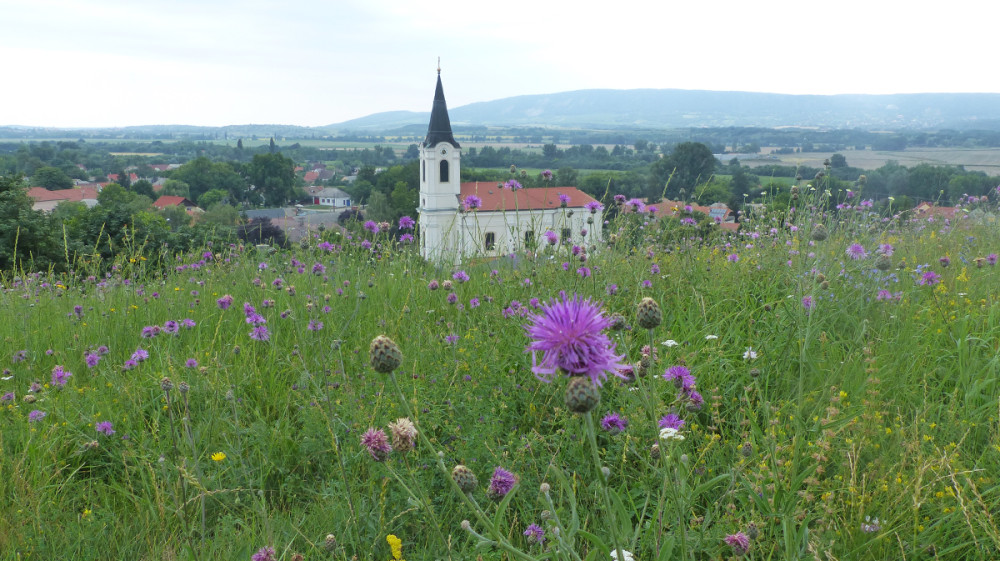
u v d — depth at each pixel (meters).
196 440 3.74
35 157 182.38
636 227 6.82
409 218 7.89
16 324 6.12
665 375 3.02
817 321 4.25
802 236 5.34
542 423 3.83
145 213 36.31
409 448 2.22
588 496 3.07
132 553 3.05
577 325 1.79
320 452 3.72
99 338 5.64
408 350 4.82
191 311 6.23
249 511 3.29
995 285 5.38
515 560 2.31
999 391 3.70
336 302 6.11
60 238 19.48
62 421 4.07
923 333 4.46
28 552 2.97
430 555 2.86
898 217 8.39
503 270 6.48
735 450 3.10
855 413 3.19
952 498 2.75
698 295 4.96
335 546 2.61
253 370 4.72
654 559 2.49
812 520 2.73
